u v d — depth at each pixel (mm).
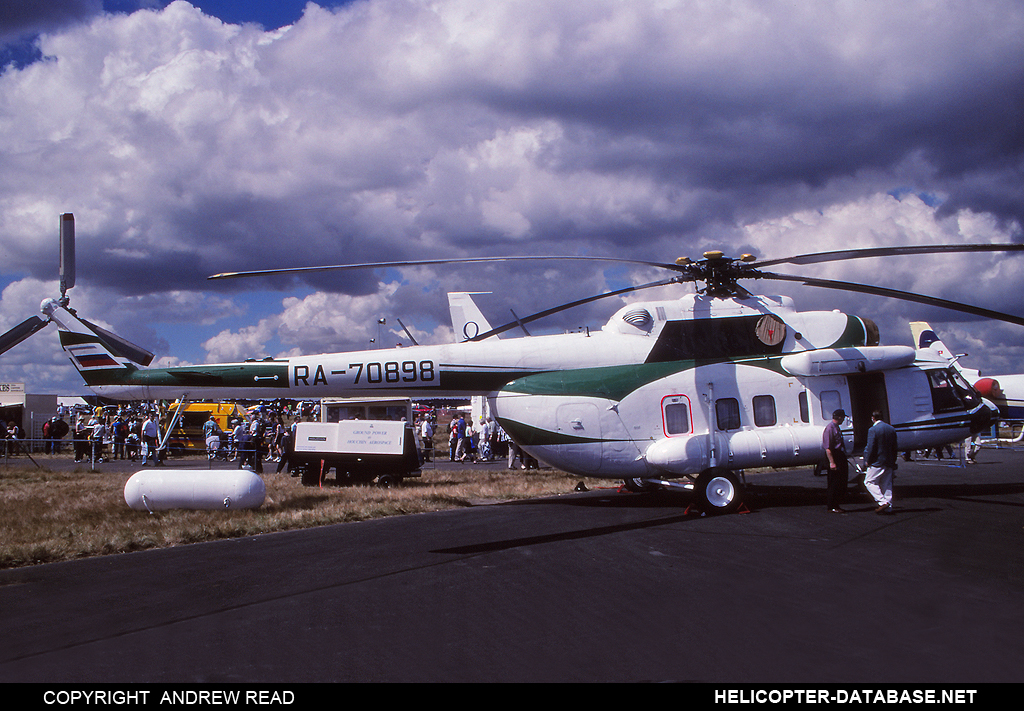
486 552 8773
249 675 4738
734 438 12195
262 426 21328
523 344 13250
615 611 6031
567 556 8414
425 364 13242
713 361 12953
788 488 15156
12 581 7719
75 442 26188
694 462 11945
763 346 13156
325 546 9508
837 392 12969
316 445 17188
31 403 37000
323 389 13531
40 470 21891
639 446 12664
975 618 5672
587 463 12758
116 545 9586
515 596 6598
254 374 13680
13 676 4797
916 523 10172
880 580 6875
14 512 12461
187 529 10477
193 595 6922
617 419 12680
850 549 8398
